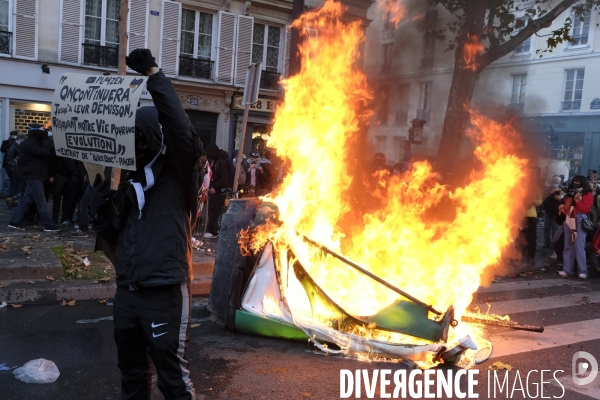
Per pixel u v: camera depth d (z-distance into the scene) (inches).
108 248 124.4
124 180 121.1
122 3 276.7
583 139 954.1
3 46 666.2
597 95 936.9
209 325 212.8
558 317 254.8
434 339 183.6
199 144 113.5
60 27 694.5
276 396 150.6
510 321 228.1
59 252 286.4
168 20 765.9
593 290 327.9
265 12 838.5
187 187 115.8
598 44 928.9
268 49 856.9
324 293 192.7
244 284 202.7
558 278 365.7
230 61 818.2
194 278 285.7
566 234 374.6
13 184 546.9
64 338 188.9
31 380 151.2
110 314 219.5
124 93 112.7
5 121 677.3
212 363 172.9
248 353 183.3
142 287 109.4
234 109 836.0
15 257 263.4
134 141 111.2
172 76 780.0
